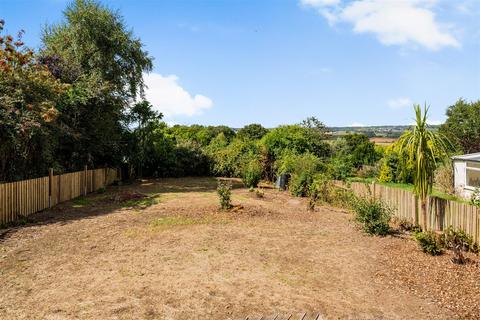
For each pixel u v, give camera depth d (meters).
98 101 18.91
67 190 15.60
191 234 9.85
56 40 22.02
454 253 7.78
